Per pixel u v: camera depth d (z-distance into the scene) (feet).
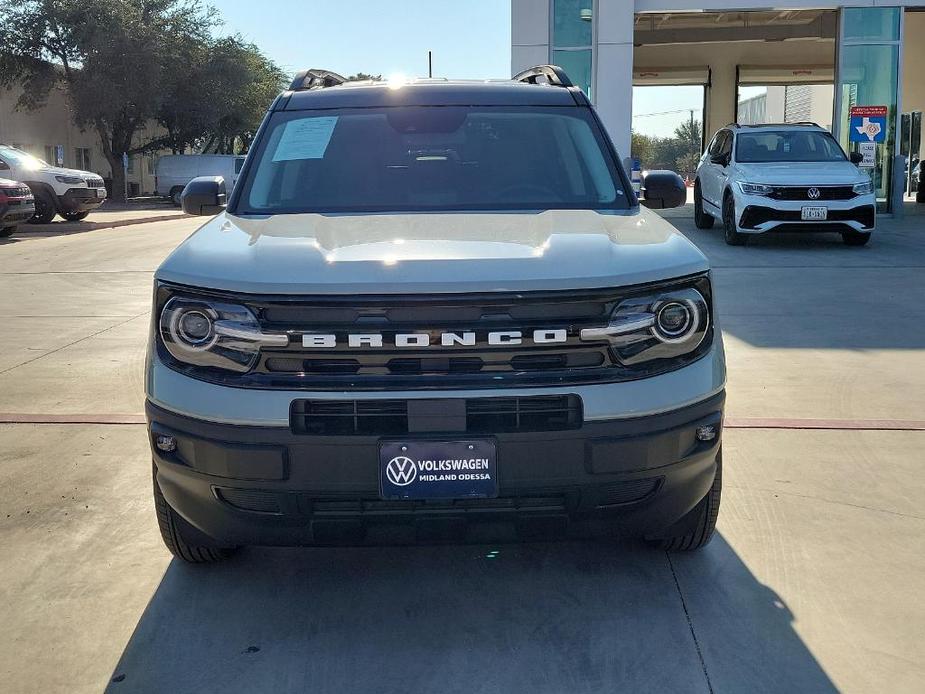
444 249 9.69
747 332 24.98
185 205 13.99
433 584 11.27
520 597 10.91
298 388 8.96
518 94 14.33
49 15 114.42
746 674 9.27
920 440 16.11
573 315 9.06
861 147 60.34
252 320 9.05
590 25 60.18
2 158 66.39
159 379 9.48
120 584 11.30
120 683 9.27
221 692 9.09
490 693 9.01
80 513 13.37
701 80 97.55
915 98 94.58
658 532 10.48
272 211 12.31
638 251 9.78
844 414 17.60
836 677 9.20
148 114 124.16
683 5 59.93
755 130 48.11
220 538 9.96
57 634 10.16
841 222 42.47
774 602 10.68
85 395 19.52
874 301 29.43
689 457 9.50
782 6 59.62
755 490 13.97
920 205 74.33
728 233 45.57
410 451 8.91
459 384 8.89
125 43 114.52
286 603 10.84
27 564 11.80
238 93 133.39
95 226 66.95
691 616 10.39
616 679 9.21
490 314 8.99
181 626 10.32
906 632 10.01
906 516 13.00
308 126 13.69
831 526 12.69
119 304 31.17
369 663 9.56
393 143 13.33
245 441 9.03
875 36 59.98
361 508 9.23
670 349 9.38
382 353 8.94
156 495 10.75
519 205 12.34
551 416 9.09
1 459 15.57
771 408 18.03
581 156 13.29
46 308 30.40
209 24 129.39
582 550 12.10
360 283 8.94
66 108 131.75
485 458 8.95
